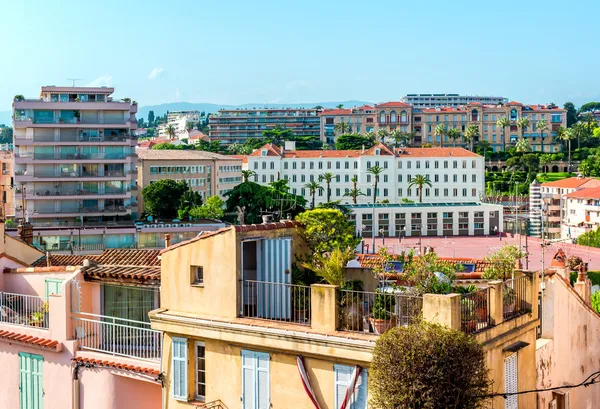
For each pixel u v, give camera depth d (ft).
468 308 64.59
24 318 90.74
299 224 77.87
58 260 110.22
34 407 85.35
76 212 426.10
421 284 70.95
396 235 645.10
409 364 54.24
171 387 74.08
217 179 631.56
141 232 388.16
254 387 68.80
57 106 422.82
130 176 438.40
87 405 81.25
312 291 65.87
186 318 72.38
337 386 63.87
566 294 89.15
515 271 76.64
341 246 77.82
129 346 83.56
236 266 70.49
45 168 422.00
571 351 90.33
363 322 66.28
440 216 649.61
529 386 75.56
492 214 654.94
